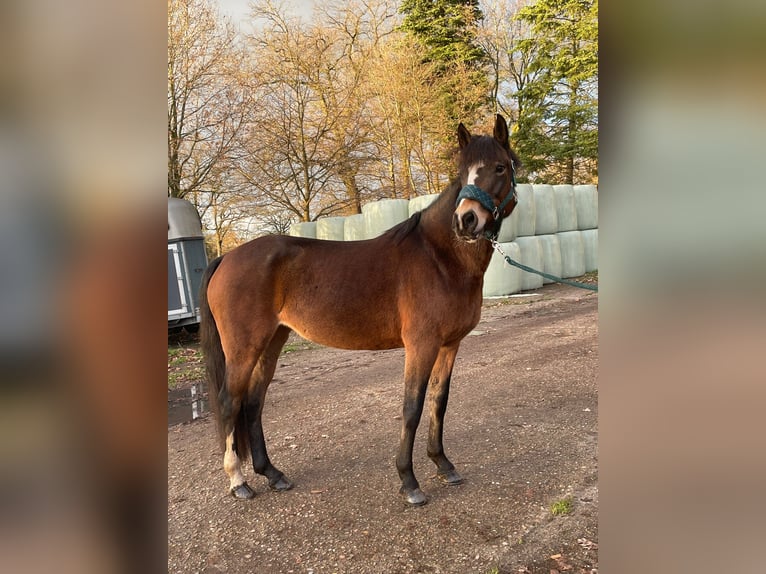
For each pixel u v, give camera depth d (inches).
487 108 676.1
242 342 111.3
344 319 110.4
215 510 107.6
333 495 110.7
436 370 115.5
